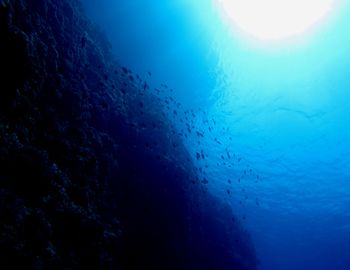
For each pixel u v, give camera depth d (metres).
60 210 5.56
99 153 8.05
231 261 12.48
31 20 6.62
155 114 11.98
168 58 20.05
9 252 4.01
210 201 14.34
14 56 5.06
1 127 5.01
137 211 8.88
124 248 8.03
